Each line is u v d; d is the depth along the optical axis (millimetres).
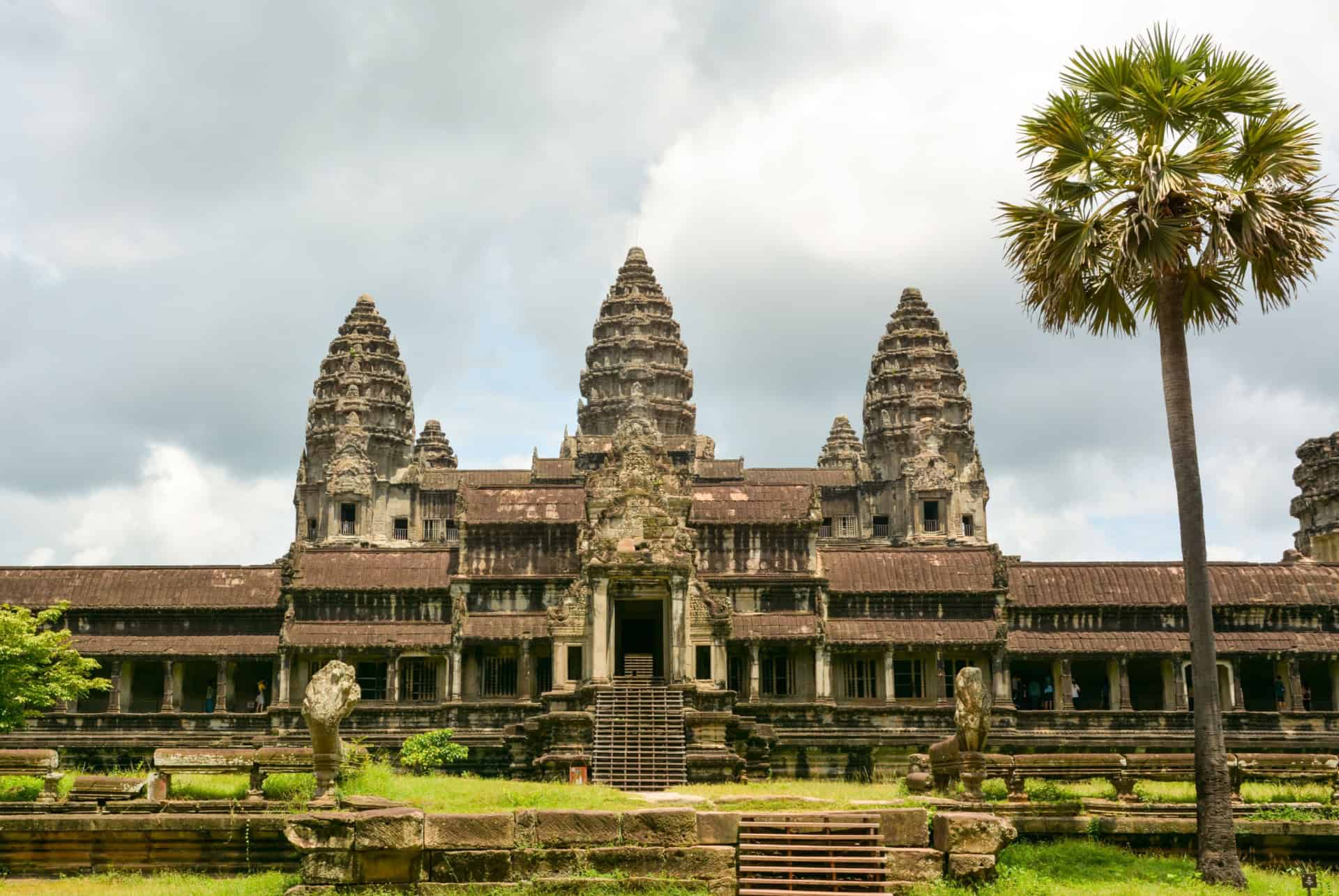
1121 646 78812
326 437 136375
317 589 79688
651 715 63156
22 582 83500
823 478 137000
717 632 69875
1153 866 35781
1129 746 75750
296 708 76875
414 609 79938
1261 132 37750
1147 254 36781
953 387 141875
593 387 151750
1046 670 85062
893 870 31891
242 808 36938
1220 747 35406
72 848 35125
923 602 79625
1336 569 83188
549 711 67688
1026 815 38125
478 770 74312
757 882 31547
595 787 45938
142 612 81938
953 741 39156
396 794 39969
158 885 33062
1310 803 41281
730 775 62938
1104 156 38438
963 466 139875
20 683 59438
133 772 74312
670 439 135000
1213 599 81125
